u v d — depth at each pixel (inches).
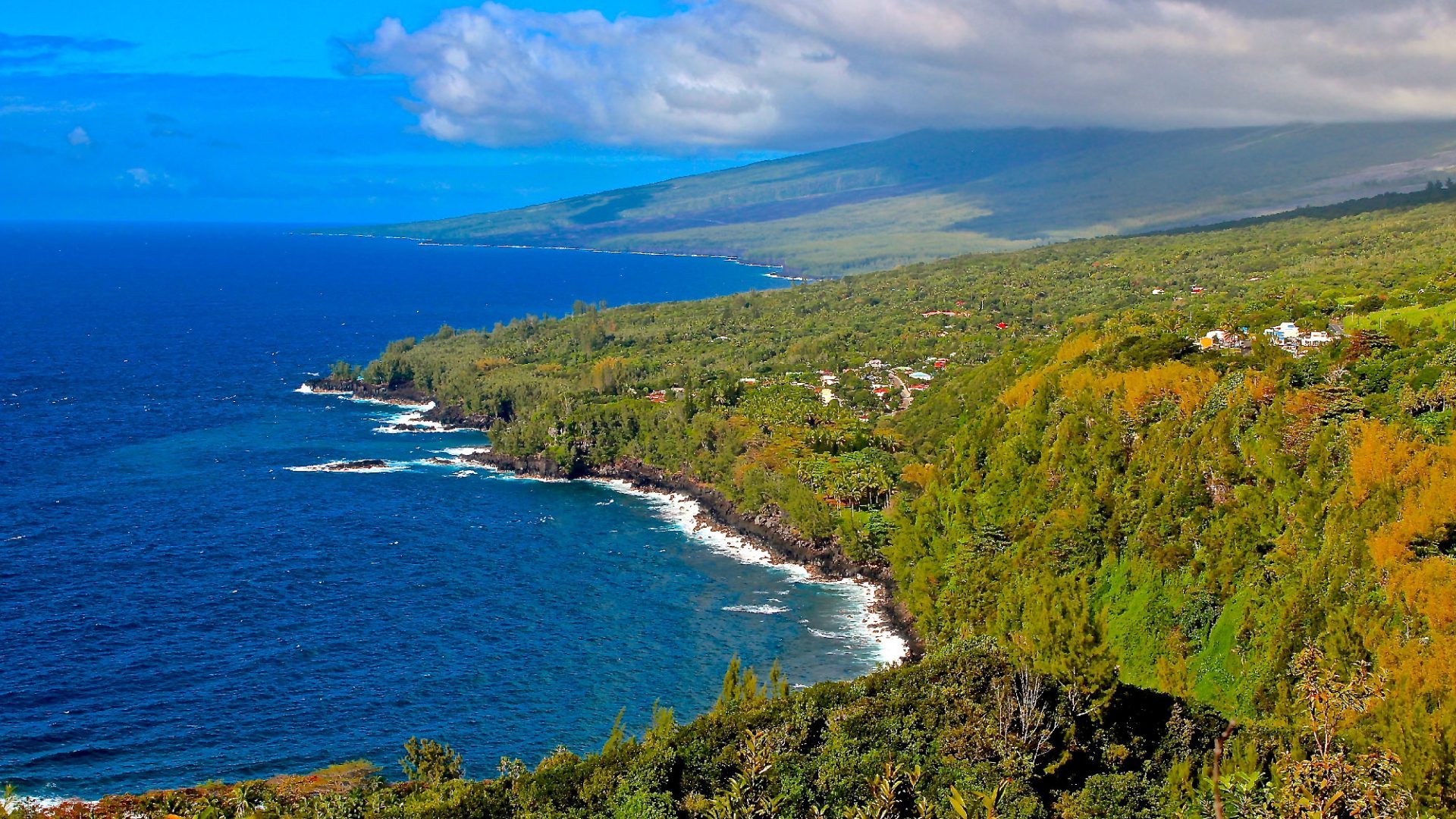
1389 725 3757.4
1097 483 6427.2
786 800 3841.0
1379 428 5536.4
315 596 6963.6
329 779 4719.5
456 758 4717.0
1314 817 3358.8
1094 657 4402.1
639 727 5334.6
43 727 5221.5
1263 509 5536.4
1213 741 4323.3
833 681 5442.9
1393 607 4434.1
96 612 6604.3
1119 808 3838.6
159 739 5157.5
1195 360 7568.9
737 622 6643.7
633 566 7647.6
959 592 6151.6
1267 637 4958.2
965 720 4335.6
